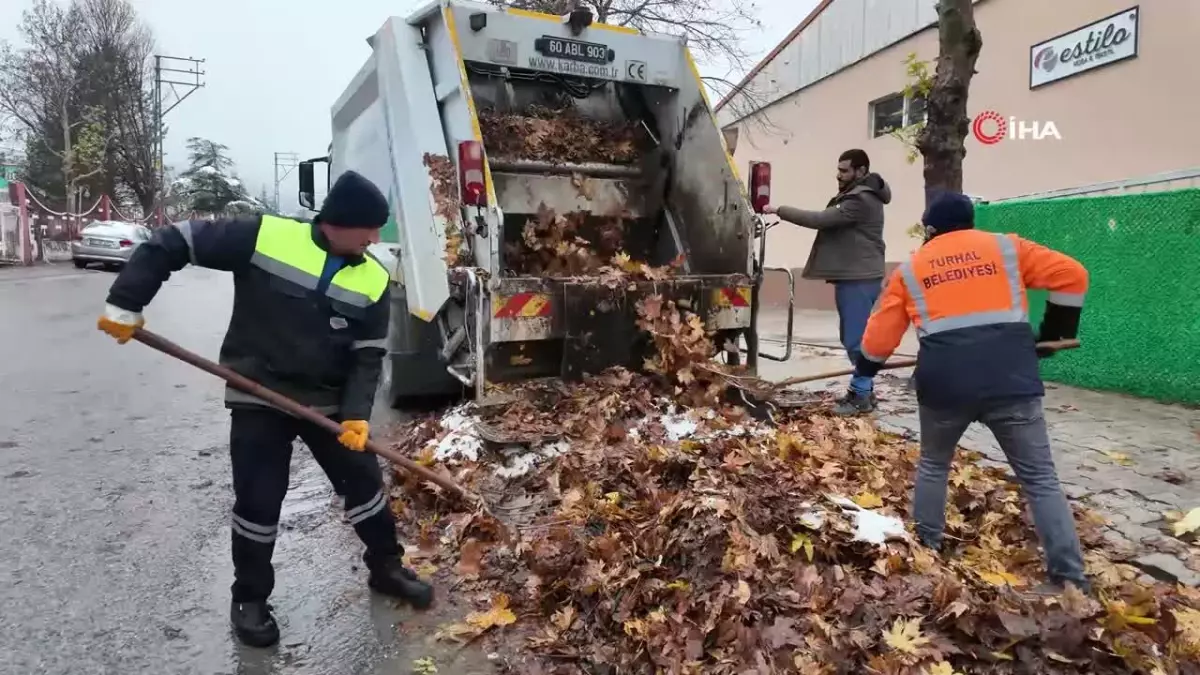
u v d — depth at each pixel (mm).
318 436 3082
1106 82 8688
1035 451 3123
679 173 6199
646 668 2652
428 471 3412
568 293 4801
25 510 4188
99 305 13492
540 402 4750
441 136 5363
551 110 6266
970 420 3215
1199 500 3980
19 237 25172
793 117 15109
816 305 14727
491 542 3682
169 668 2801
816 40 14203
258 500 2924
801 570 2951
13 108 40250
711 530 3096
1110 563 3279
